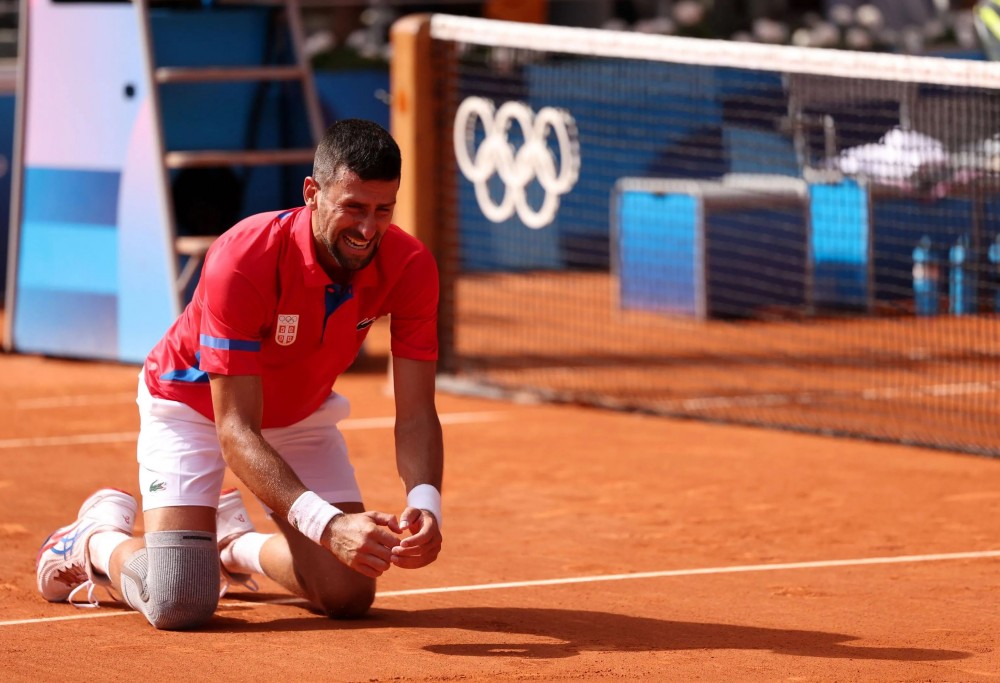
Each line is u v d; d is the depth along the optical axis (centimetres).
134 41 2681
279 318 1016
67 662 995
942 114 2964
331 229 959
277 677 956
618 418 2305
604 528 1534
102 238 2781
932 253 3269
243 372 1005
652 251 3547
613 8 5531
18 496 1673
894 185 3272
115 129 2728
